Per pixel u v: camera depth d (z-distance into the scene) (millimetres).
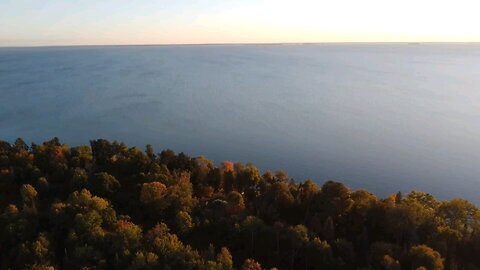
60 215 86188
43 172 114500
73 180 104250
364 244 86812
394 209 90188
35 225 85312
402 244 88625
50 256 75750
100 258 75250
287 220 99250
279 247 85250
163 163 120312
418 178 176250
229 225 89750
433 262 75000
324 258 79438
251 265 74812
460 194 162125
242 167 125375
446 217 93688
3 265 76250
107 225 87250
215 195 106438
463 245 85438
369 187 168250
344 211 95250
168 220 94562
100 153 127000
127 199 99938
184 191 101062
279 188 103312
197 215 96312
